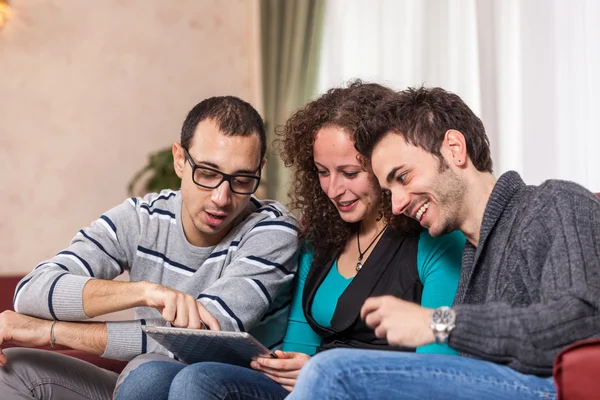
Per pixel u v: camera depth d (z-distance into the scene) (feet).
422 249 5.68
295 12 14.39
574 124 8.51
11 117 14.57
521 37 9.14
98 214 14.93
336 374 3.84
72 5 15.02
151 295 5.33
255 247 6.00
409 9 11.75
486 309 3.89
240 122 5.82
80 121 14.93
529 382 3.85
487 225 4.62
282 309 6.24
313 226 6.13
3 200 14.46
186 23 15.76
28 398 5.78
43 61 14.79
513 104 9.55
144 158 15.25
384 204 5.67
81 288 5.67
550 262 3.98
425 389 3.86
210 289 5.78
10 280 12.11
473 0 10.45
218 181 5.82
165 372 5.27
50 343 5.81
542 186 4.46
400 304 4.02
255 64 15.62
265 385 5.10
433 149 4.74
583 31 8.41
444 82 11.01
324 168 5.81
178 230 6.20
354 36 13.17
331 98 5.94
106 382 6.20
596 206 4.15
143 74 15.39
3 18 14.60
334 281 6.01
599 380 3.42
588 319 3.72
